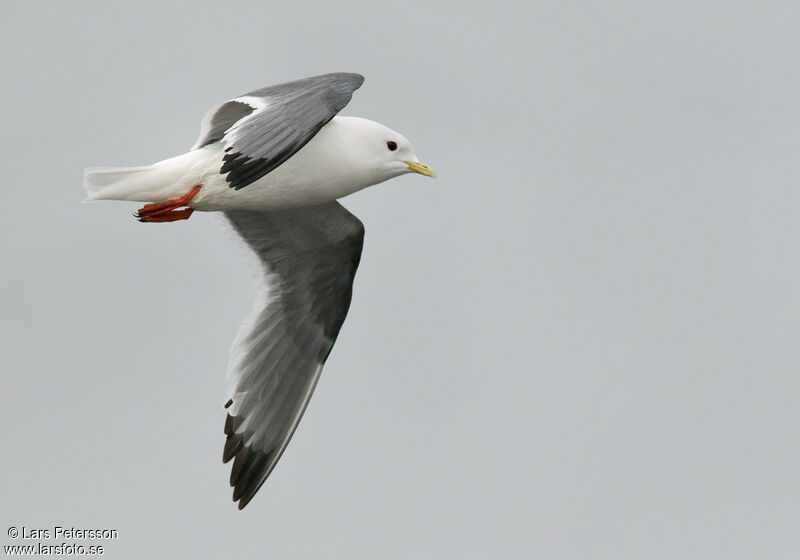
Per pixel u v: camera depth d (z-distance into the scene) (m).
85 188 11.92
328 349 14.06
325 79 11.30
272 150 10.53
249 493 13.62
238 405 13.69
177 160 11.95
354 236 13.62
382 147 12.63
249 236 13.83
